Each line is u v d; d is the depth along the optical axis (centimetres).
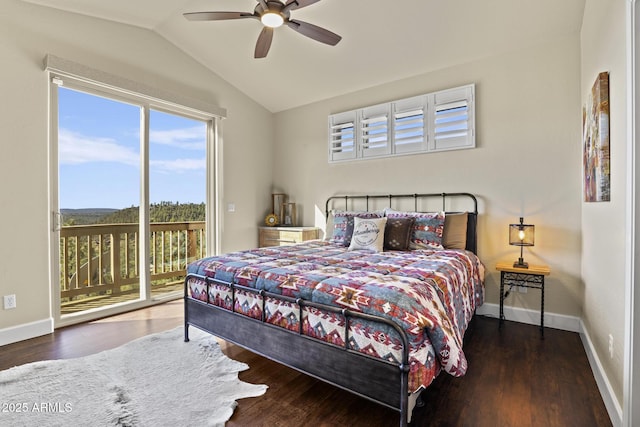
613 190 169
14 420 155
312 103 452
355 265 219
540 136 290
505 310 308
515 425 156
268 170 486
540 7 252
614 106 167
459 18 274
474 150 323
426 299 155
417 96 355
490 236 315
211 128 412
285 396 180
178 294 380
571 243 278
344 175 419
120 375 199
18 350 236
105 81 303
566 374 204
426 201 354
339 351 157
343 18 291
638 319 137
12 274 253
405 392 133
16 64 255
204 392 181
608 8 177
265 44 263
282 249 303
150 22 327
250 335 200
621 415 147
